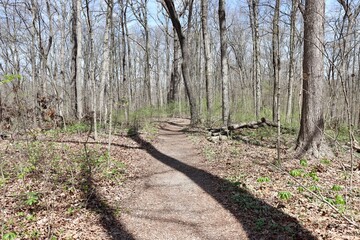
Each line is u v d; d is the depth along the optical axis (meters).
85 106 24.28
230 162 9.38
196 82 31.91
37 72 19.02
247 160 9.35
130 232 5.35
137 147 12.52
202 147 12.17
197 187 7.57
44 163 8.30
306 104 8.98
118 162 9.58
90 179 7.76
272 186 6.73
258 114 18.98
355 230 4.52
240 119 18.48
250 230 5.04
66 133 14.06
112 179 8.04
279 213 5.38
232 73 37.34
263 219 5.21
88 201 6.52
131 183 8.04
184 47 18.52
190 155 11.27
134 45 41.78
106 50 12.41
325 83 8.90
